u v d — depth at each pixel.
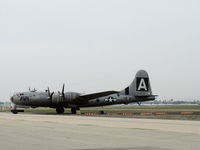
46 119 30.31
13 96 50.62
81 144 13.08
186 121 27.45
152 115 41.25
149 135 16.44
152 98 58.34
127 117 34.78
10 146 12.45
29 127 21.02
